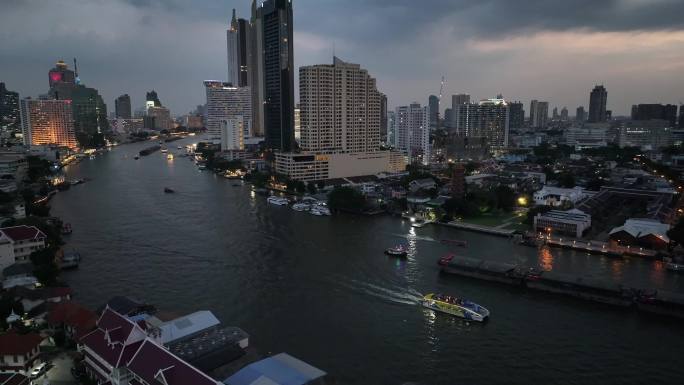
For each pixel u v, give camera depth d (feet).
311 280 507.71
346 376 323.57
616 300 447.42
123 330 311.88
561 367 339.77
